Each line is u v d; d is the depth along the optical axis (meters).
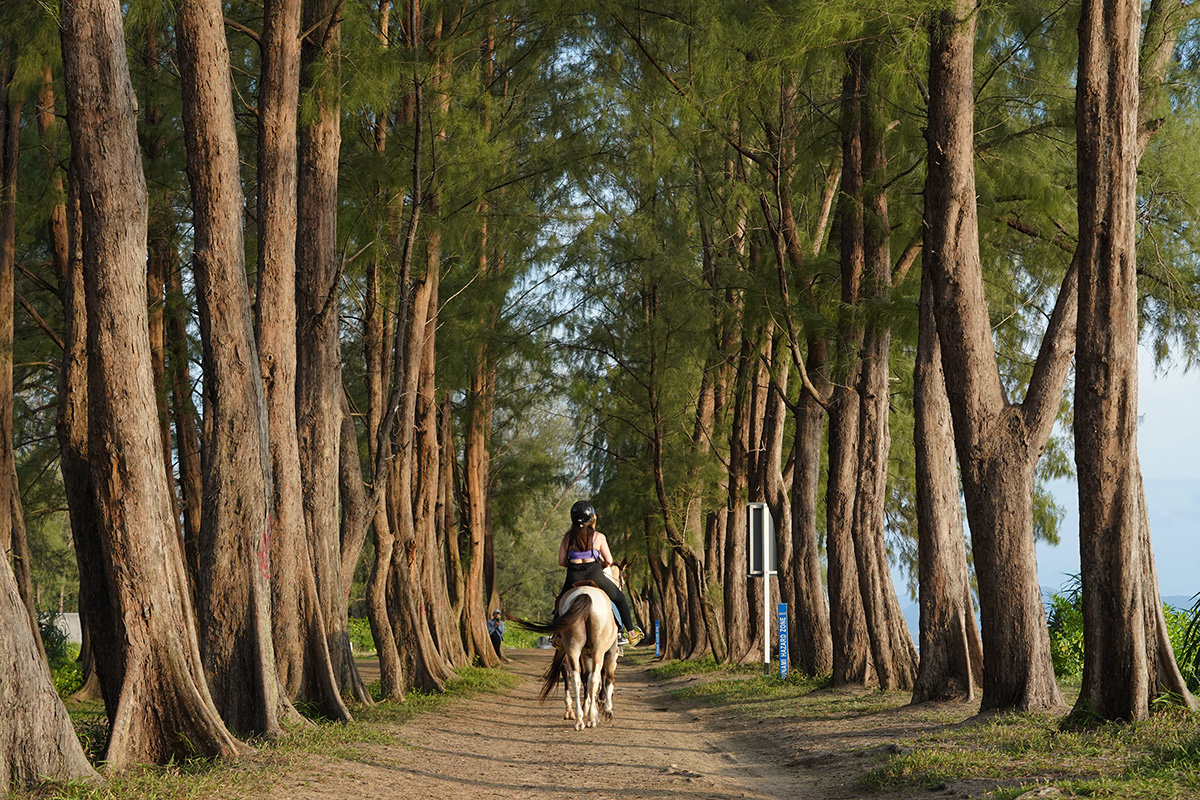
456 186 16.80
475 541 32.56
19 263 21.75
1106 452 9.55
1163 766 7.27
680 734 13.49
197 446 21.73
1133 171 9.70
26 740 6.71
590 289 24.94
